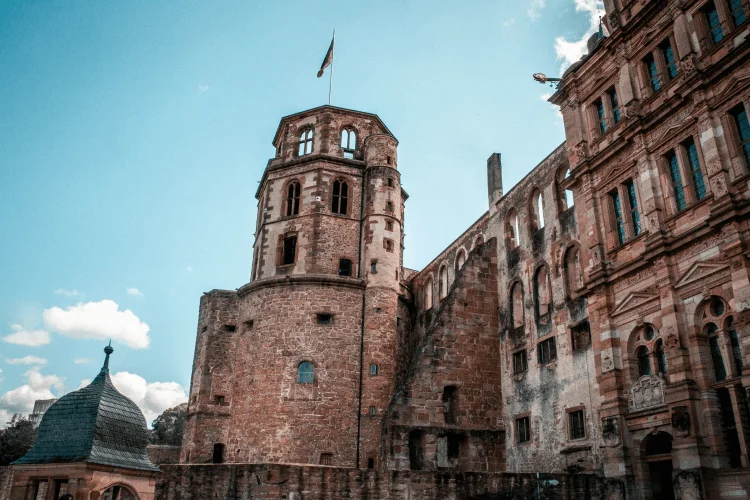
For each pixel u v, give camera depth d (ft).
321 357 135.54
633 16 92.22
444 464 122.21
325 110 162.20
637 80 91.56
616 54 95.66
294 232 151.33
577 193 100.12
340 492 86.63
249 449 132.05
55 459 52.85
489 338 125.80
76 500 50.52
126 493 55.36
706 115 77.66
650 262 82.84
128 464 55.42
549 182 116.57
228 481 87.92
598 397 95.14
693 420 72.33
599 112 99.96
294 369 134.51
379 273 145.28
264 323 141.38
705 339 75.25
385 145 159.84
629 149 90.33
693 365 74.84
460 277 128.16
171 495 88.99
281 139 168.86
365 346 138.62
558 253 110.52
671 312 77.92
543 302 114.42
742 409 69.36
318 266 146.51
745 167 73.10
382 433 115.75
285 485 85.87
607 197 93.97
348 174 156.97
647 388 80.89
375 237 149.07
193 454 143.64
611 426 84.33
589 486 89.71
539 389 110.42
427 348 120.78
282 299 141.69
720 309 74.18
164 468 90.68
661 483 80.28
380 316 141.18
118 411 58.13
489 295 128.98
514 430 115.85
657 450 80.84
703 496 69.36
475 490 88.28
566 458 100.27
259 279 147.02
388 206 153.28
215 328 155.43
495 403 121.39
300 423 129.59
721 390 72.59
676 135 82.43
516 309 123.34
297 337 137.28
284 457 127.34
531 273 118.42
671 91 84.64
